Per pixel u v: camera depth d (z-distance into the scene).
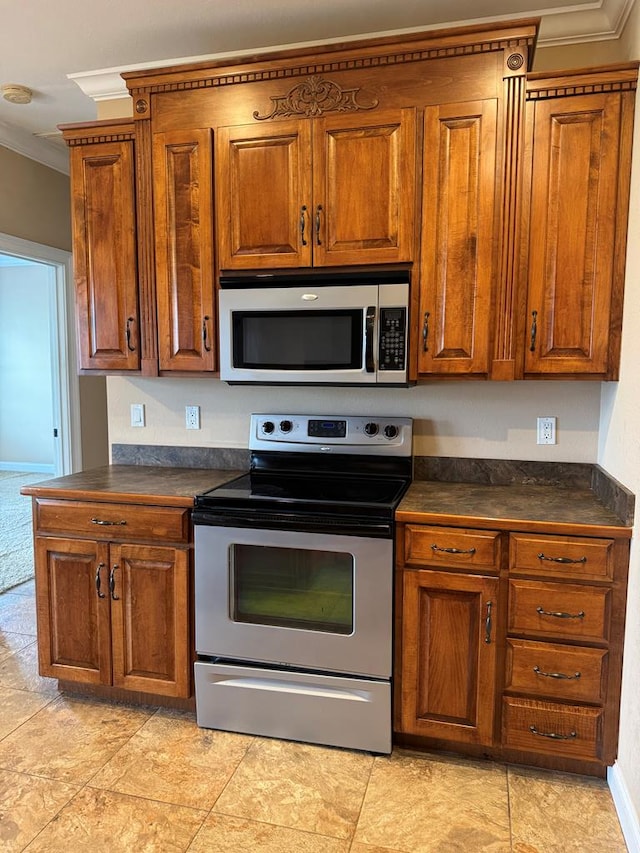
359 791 1.90
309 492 2.22
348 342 2.20
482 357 2.13
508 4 2.18
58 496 2.32
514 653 1.93
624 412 1.94
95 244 2.49
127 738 2.17
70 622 2.36
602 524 1.83
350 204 2.19
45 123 3.39
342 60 2.13
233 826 1.75
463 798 1.87
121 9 2.22
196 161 2.32
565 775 1.98
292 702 2.13
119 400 2.89
